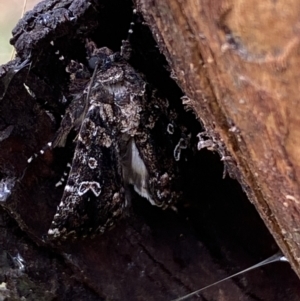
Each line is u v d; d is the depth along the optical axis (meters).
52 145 0.16
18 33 0.16
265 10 0.11
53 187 0.16
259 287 0.17
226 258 0.17
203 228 0.17
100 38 0.16
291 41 0.11
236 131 0.13
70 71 0.16
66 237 0.16
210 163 0.17
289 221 0.14
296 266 0.15
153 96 0.16
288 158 0.13
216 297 0.17
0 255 0.16
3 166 0.16
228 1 0.11
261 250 0.17
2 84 0.16
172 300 0.17
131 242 0.17
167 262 0.17
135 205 0.17
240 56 0.12
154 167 0.16
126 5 0.16
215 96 0.13
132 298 0.17
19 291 0.17
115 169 0.16
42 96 0.16
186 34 0.13
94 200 0.16
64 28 0.16
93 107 0.16
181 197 0.17
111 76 0.16
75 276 0.17
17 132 0.16
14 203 0.16
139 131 0.16
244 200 0.17
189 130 0.17
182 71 0.14
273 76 0.12
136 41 0.16
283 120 0.12
